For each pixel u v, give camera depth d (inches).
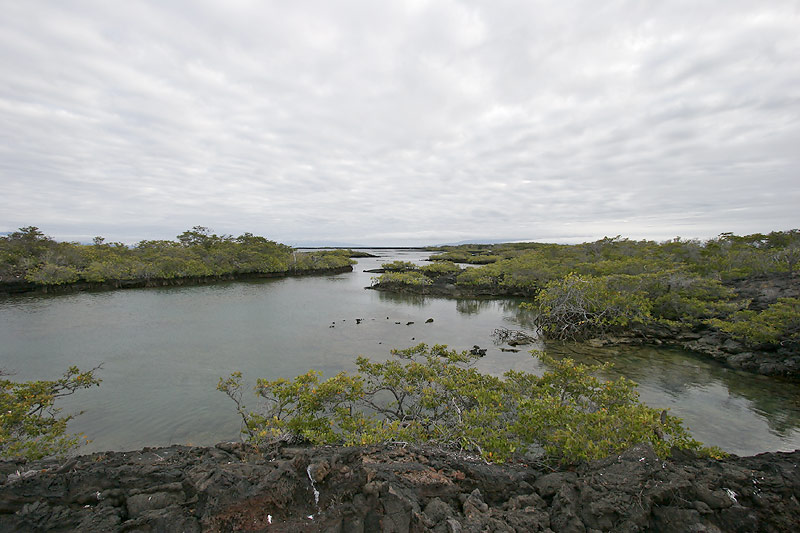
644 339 1110.4
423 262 4931.1
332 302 1850.4
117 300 1823.3
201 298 1919.3
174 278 2463.1
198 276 2544.3
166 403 695.1
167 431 596.7
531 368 902.4
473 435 416.2
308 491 273.1
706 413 658.2
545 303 1253.1
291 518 259.0
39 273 1942.7
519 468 352.2
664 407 681.6
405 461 332.2
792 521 272.1
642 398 721.0
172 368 884.6
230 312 1563.7
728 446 554.6
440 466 332.8
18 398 522.6
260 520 253.9
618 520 270.7
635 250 2204.7
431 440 431.5
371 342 1124.5
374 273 3444.9
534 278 2015.3
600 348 1058.7
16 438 451.2
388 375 592.1
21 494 258.8
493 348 1077.1
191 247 2974.9
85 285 2134.6
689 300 1178.0
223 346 1066.7
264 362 935.0
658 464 306.5
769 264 1617.9
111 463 315.9
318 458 298.4
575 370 544.4
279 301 1859.0
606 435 360.8
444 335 1226.6
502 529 264.7
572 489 301.0
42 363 916.6
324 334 1214.9
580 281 1211.2
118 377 825.5
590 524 273.3
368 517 262.1
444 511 278.4
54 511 252.4
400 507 264.4
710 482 301.0
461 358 684.7
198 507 257.9
